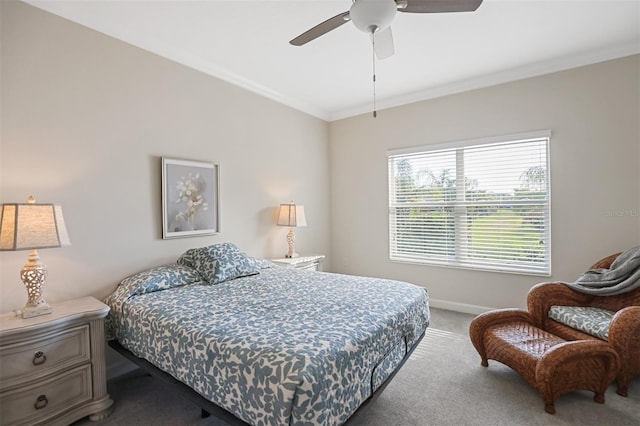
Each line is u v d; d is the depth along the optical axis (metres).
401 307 1.93
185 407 1.96
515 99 3.27
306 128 4.29
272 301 1.98
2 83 1.90
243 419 1.29
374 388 1.58
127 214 2.48
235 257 2.76
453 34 2.53
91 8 2.16
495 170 3.44
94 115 2.29
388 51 2.15
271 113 3.77
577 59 2.93
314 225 4.43
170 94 2.76
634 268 2.32
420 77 3.39
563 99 3.03
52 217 1.77
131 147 2.50
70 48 2.18
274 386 1.18
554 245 3.11
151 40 2.57
